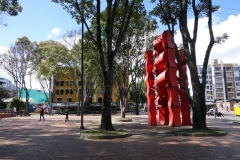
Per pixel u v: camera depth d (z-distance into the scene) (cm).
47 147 1024
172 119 1925
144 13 1720
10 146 1060
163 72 1973
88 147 1015
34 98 8044
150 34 2752
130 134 1394
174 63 1917
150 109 2105
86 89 5197
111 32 1552
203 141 1140
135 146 1026
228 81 11188
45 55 4603
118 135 1305
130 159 772
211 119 2847
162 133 1498
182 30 1556
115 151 915
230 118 2983
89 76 4441
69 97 7625
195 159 758
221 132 1350
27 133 1594
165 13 1619
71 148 994
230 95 11050
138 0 1639
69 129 1848
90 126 2106
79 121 2827
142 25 2408
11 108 4862
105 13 1800
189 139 1216
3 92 5422
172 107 1923
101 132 1388
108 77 1511
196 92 1494
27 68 5119
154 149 945
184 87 1557
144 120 2894
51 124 2386
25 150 956
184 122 1997
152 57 2180
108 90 1505
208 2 1551
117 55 2750
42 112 3145
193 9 1557
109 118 1486
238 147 963
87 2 1535
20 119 3381
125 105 2847
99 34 1560
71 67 4538
